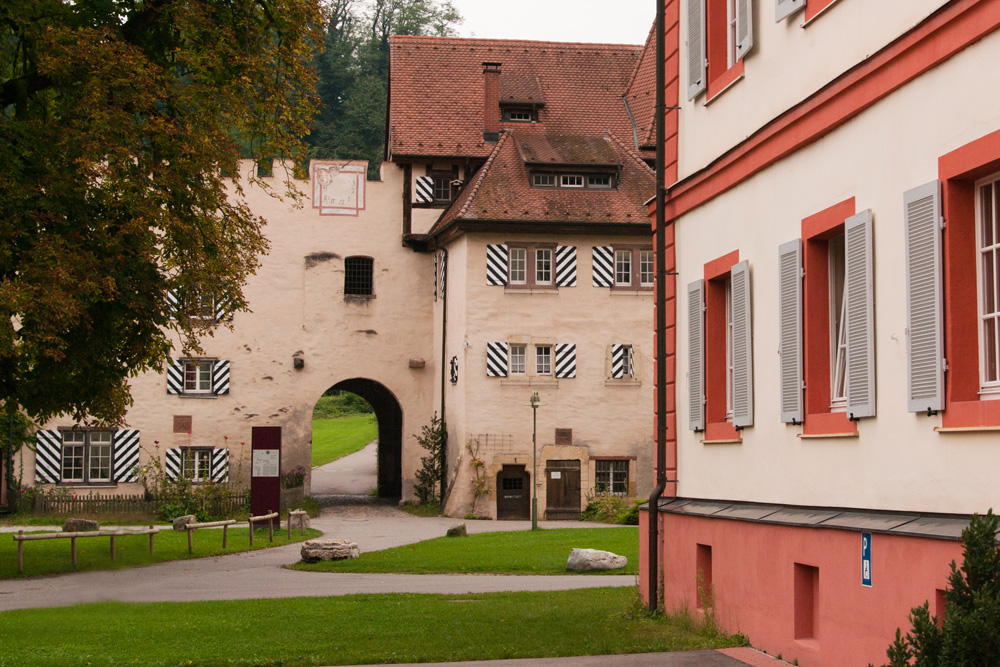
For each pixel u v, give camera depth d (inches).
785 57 459.2
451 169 1712.6
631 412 1565.0
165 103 834.2
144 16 860.0
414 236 1699.1
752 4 488.4
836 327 437.4
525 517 1530.5
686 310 568.1
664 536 572.4
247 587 751.7
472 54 1836.9
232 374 1654.8
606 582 768.3
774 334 466.3
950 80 339.9
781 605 439.8
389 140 1862.7
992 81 319.6
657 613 561.3
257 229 898.7
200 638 505.7
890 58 369.7
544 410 1545.3
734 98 512.7
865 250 385.1
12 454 1530.5
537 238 1558.8
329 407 3654.0
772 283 468.4
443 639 492.7
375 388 1868.8
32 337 753.6
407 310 1708.9
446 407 1635.1
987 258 333.7
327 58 3016.7
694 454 556.1
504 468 1533.0
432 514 1568.7
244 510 1541.6
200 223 835.4
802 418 434.9
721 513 500.4
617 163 1601.9
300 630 527.5
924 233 348.2
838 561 394.6
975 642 266.5
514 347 1550.2
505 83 1740.9
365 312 1697.8
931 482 346.9
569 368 1552.7
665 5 601.6
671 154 589.6
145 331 846.5
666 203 593.9
